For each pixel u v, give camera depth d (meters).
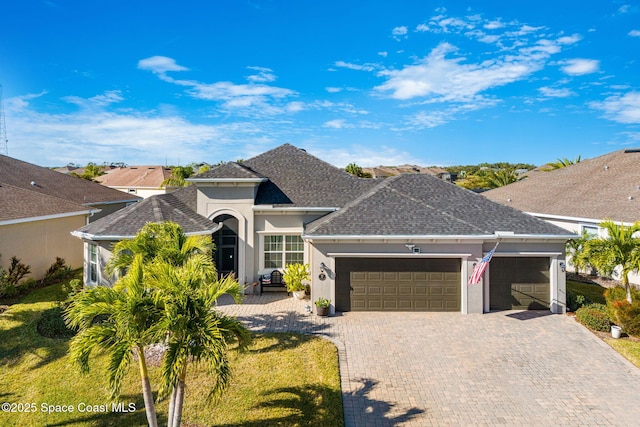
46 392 10.60
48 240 21.47
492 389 10.84
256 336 14.08
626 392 10.68
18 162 30.11
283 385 10.89
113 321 7.62
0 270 17.59
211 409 9.79
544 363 12.24
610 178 26.28
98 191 31.55
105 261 16.75
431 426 9.30
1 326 14.51
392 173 72.75
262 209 20.09
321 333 14.46
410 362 12.32
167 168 66.19
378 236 16.22
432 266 16.89
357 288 16.98
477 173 83.00
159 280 7.46
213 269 8.98
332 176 23.73
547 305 17.02
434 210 18.02
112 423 9.40
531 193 30.52
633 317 13.67
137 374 11.36
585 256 15.62
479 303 16.61
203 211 20.23
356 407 10.02
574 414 9.73
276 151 26.16
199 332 6.95
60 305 15.65
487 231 16.84
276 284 20.17
